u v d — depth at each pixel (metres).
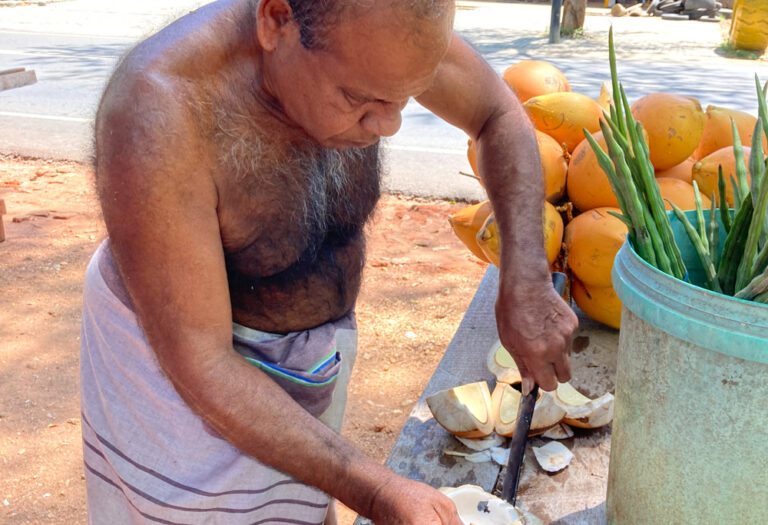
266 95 1.01
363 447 2.59
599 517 1.31
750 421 0.97
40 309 3.44
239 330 1.21
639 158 1.15
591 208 1.92
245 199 1.04
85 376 1.26
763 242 1.16
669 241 1.14
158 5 15.25
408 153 5.54
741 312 0.93
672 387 1.03
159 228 0.94
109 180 0.95
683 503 1.06
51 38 10.55
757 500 1.01
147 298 0.98
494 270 2.24
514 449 1.36
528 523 1.27
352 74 0.87
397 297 3.63
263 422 1.01
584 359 1.82
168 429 1.16
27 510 2.30
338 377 1.34
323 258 1.21
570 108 1.96
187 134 0.94
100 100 1.00
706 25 13.95
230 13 1.01
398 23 0.82
